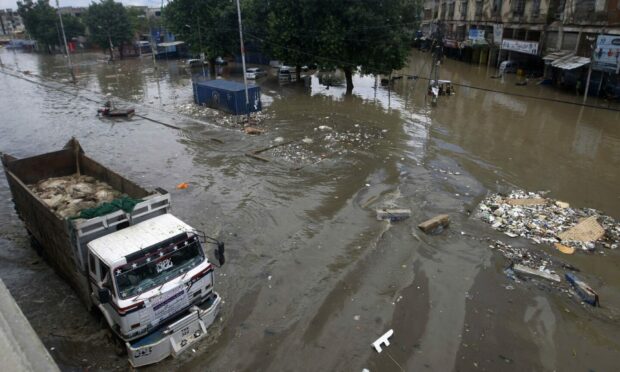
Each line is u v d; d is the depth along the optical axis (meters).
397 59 34.91
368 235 13.77
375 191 17.17
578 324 10.05
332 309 10.45
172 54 68.31
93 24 68.00
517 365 8.91
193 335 9.08
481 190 17.41
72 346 9.05
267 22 38.72
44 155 14.34
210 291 9.41
